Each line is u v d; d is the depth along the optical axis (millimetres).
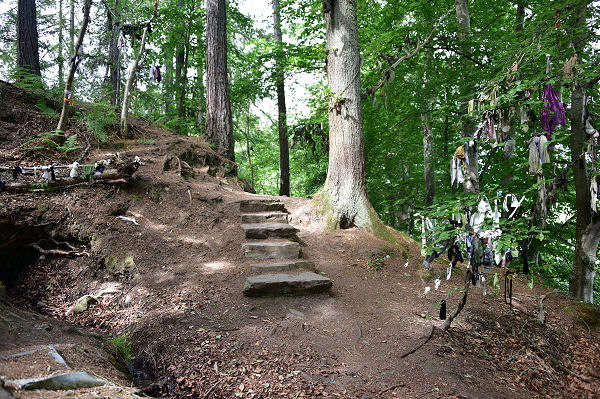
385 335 4273
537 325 5246
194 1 12680
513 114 4469
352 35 7453
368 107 11172
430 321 4719
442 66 9070
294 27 12672
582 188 6438
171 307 4480
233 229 6324
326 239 6855
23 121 7176
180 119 11547
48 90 8070
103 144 7727
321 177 15453
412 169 14414
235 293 4805
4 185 5539
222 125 10250
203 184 7754
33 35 9523
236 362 3555
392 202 13195
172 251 5637
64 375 2381
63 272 5438
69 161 6785
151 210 6348
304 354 3758
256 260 5668
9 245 5438
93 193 6137
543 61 6082
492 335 4750
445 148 10352
